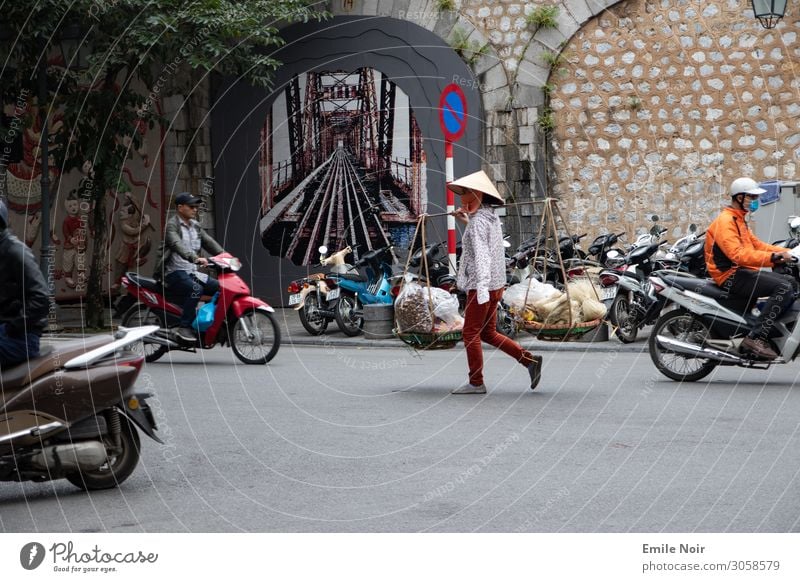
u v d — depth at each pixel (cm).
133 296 1181
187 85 1861
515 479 612
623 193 1697
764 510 537
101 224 1577
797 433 726
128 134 1574
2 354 565
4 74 1588
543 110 1719
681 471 623
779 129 1616
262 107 1852
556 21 1702
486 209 898
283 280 1867
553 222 956
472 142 1745
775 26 1608
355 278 1440
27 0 1426
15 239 572
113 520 541
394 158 1797
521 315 962
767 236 1488
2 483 632
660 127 1675
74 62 1720
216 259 1145
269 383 998
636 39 1677
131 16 1493
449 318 959
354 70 1803
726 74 1638
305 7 1599
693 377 969
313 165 1839
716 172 1650
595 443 704
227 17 1483
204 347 1155
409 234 1797
